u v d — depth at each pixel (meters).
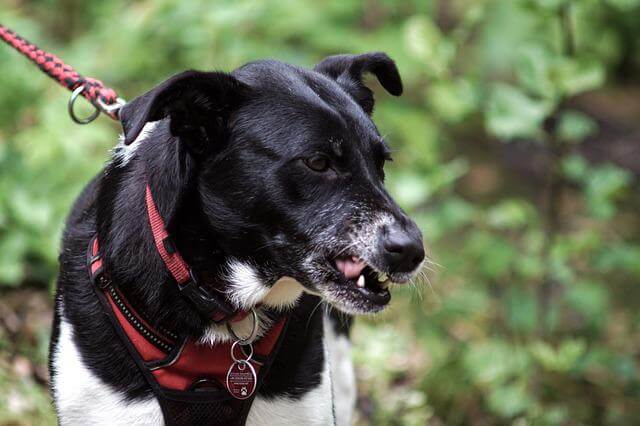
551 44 7.61
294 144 3.96
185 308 4.05
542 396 7.68
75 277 4.26
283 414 4.27
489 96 7.31
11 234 6.96
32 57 5.02
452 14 12.03
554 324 8.15
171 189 3.99
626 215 11.36
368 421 6.83
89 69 8.89
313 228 3.97
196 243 4.05
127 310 4.05
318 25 9.38
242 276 4.09
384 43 9.40
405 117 9.10
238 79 4.13
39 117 7.82
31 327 6.61
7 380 5.77
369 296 4.04
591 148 12.48
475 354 7.45
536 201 11.45
